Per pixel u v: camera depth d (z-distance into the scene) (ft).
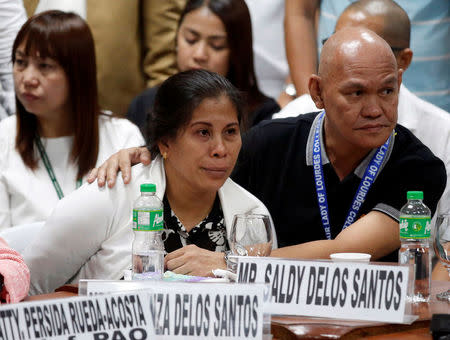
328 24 36.09
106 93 37.01
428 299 16.62
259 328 13.87
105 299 13.60
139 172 21.08
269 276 15.34
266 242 17.44
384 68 20.02
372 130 20.29
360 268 15.02
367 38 20.36
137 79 38.06
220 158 19.74
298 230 23.43
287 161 23.40
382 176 22.58
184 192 20.72
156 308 14.15
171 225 20.81
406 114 29.04
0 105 34.53
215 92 19.81
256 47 40.70
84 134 29.14
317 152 22.98
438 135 28.71
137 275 17.60
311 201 23.18
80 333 13.38
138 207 17.90
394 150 22.66
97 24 36.60
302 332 14.12
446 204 28.19
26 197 28.37
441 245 17.10
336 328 14.30
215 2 33.53
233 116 19.98
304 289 15.17
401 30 26.43
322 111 23.71
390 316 14.71
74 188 28.96
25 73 28.48
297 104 29.71
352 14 26.91
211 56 33.65
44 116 29.04
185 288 14.20
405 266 14.84
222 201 21.12
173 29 37.63
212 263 19.08
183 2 37.76
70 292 18.04
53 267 21.47
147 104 33.81
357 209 22.67
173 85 20.20
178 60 34.55
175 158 20.22
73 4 36.19
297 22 36.58
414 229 16.84
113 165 21.36
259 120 33.65
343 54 20.30
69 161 29.14
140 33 38.11
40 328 13.24
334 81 20.48
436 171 22.65
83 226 20.80
